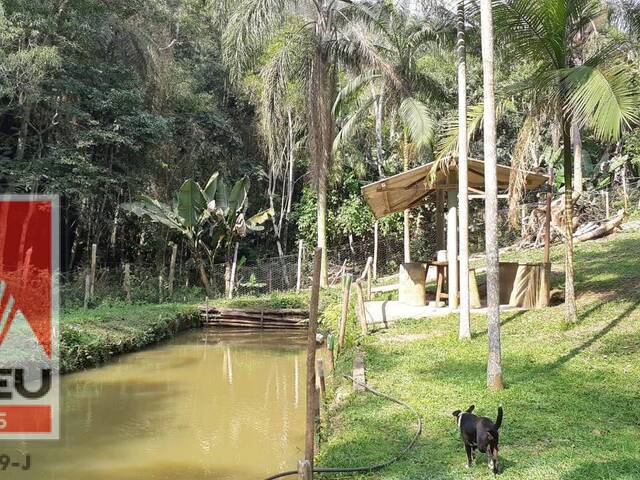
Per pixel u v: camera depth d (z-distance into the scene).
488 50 7.57
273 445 7.22
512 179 10.29
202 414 8.65
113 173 17.91
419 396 7.12
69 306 14.89
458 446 5.51
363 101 20.02
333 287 19.50
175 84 20.17
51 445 7.25
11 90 13.65
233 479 6.14
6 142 16.97
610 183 24.58
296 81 19.00
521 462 5.00
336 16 17.28
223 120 23.52
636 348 8.45
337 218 23.22
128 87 17.84
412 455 5.36
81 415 8.56
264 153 24.03
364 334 11.15
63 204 18.27
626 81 8.37
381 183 12.66
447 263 13.05
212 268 20.17
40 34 14.82
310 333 5.15
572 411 6.27
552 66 9.59
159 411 8.80
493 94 7.56
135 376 11.13
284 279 20.80
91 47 17.16
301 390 10.21
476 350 9.20
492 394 7.01
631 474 4.60
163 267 19.75
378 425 6.22
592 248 17.53
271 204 23.83
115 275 19.02
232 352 13.76
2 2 13.59
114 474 6.31
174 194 20.58
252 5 15.72
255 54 16.72
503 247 22.02
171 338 15.59
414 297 13.66
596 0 9.72
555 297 12.32
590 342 8.99
